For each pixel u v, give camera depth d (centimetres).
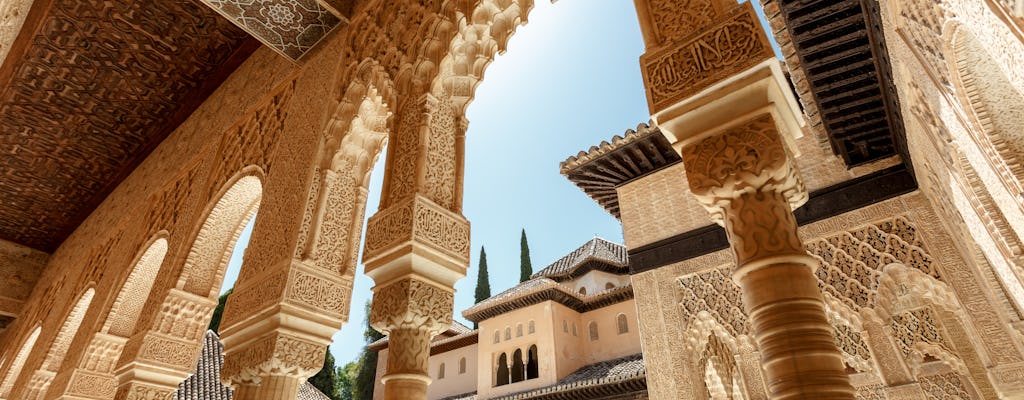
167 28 448
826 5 297
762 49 147
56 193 622
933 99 249
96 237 591
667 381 455
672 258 503
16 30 233
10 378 595
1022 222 212
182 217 421
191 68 490
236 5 342
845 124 397
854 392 113
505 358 1076
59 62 462
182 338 354
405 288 198
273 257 272
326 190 285
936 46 208
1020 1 127
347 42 343
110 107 517
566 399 878
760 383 433
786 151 142
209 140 462
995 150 202
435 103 251
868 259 407
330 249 275
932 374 461
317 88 343
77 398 398
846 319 411
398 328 196
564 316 1016
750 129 143
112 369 422
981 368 389
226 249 392
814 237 436
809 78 355
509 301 1045
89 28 437
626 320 986
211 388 1002
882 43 303
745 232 134
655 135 526
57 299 590
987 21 155
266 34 368
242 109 436
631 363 860
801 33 318
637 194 570
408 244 203
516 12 265
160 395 336
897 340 422
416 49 273
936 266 375
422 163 227
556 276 1254
